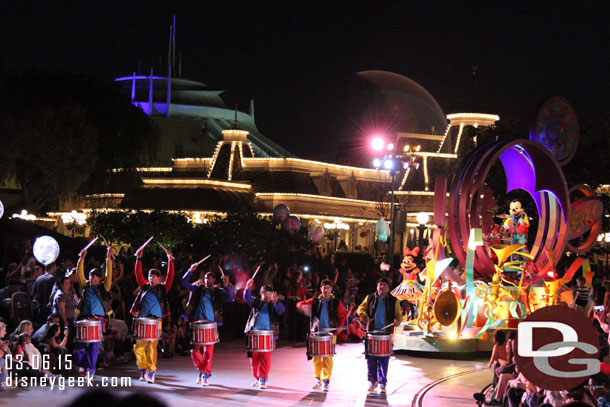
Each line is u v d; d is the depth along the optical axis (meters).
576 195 30.03
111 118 52.66
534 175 19.94
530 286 18.72
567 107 21.23
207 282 13.65
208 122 95.38
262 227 30.02
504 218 20.27
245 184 52.59
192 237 28.73
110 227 30.70
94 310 13.18
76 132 47.59
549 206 20.34
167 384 13.25
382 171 60.34
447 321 18.20
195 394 12.38
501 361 11.87
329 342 13.13
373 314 13.59
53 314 13.38
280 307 13.42
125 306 17.48
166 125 75.50
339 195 57.34
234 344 20.02
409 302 20.16
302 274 22.83
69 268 16.09
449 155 59.66
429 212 56.62
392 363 17.28
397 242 55.97
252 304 13.33
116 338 15.41
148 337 13.09
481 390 13.71
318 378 13.39
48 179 47.28
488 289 18.42
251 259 28.75
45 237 15.53
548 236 20.28
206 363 13.29
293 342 21.22
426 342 18.14
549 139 20.88
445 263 18.27
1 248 24.34
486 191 21.22
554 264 19.44
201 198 48.00
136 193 48.53
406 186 58.59
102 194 52.78
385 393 13.23
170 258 13.88
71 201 53.91
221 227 29.47
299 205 53.66
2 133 45.81
